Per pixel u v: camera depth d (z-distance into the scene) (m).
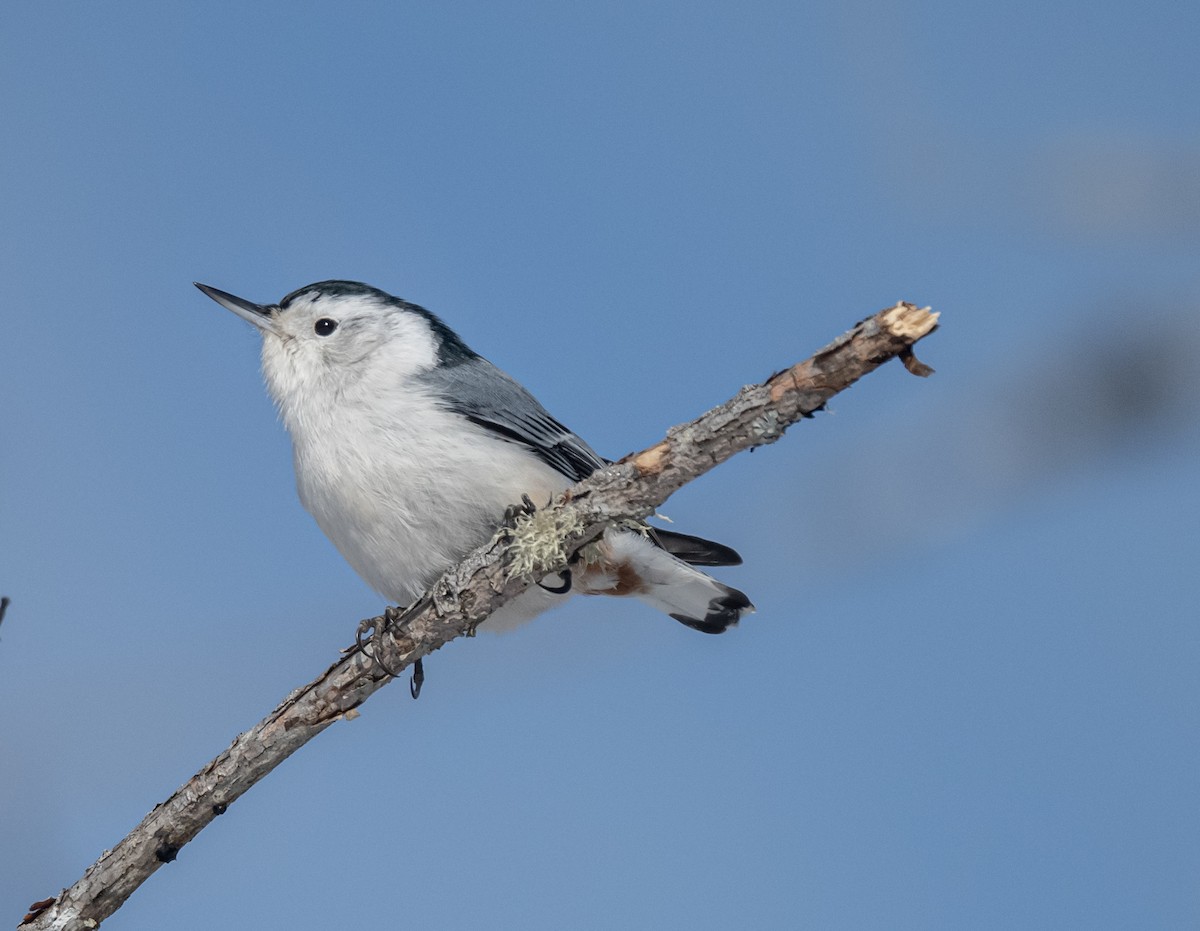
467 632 6.68
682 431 5.86
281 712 6.42
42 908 6.16
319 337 8.39
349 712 6.56
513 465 7.91
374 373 8.18
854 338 5.19
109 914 6.25
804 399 5.47
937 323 5.04
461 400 8.07
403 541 7.97
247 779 6.41
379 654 6.51
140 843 6.25
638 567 8.17
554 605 8.16
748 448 5.74
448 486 7.85
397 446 7.90
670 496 6.12
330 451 8.06
